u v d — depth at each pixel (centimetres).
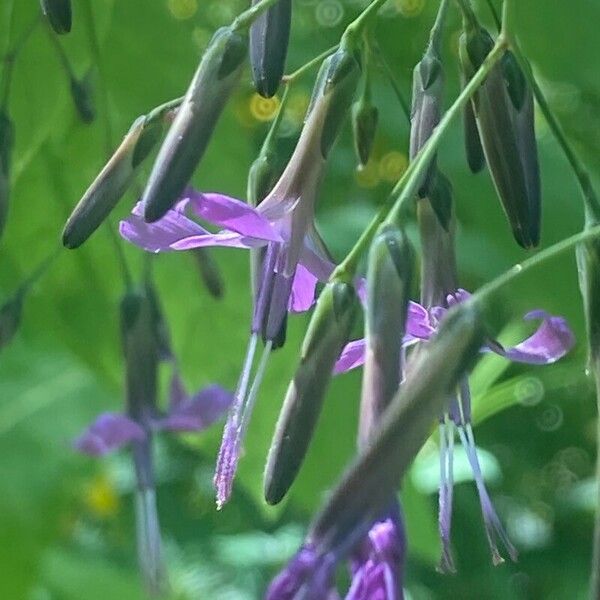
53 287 23
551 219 22
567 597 40
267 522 39
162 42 22
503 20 16
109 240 22
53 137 22
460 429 16
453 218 16
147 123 16
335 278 15
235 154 22
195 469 41
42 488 24
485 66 16
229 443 15
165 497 41
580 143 23
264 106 24
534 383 37
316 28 25
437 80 16
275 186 16
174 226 15
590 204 16
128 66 22
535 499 42
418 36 24
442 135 15
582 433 42
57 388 25
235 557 38
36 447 24
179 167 15
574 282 22
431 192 16
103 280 23
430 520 22
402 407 14
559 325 15
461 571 37
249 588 38
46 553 26
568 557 41
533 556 41
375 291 14
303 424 15
